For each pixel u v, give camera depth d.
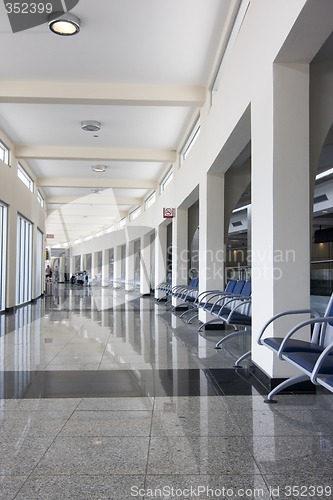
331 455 2.27
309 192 3.63
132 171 13.65
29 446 2.40
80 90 7.17
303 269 3.58
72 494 1.87
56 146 10.89
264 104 3.92
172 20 5.33
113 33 5.62
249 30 4.55
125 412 2.97
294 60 3.68
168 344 5.79
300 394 3.37
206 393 3.44
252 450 2.33
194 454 2.28
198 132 8.86
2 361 4.65
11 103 7.70
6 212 10.62
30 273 14.64
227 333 6.86
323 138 3.99
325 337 3.12
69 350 5.31
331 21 3.16
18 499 1.83
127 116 8.68
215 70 6.52
